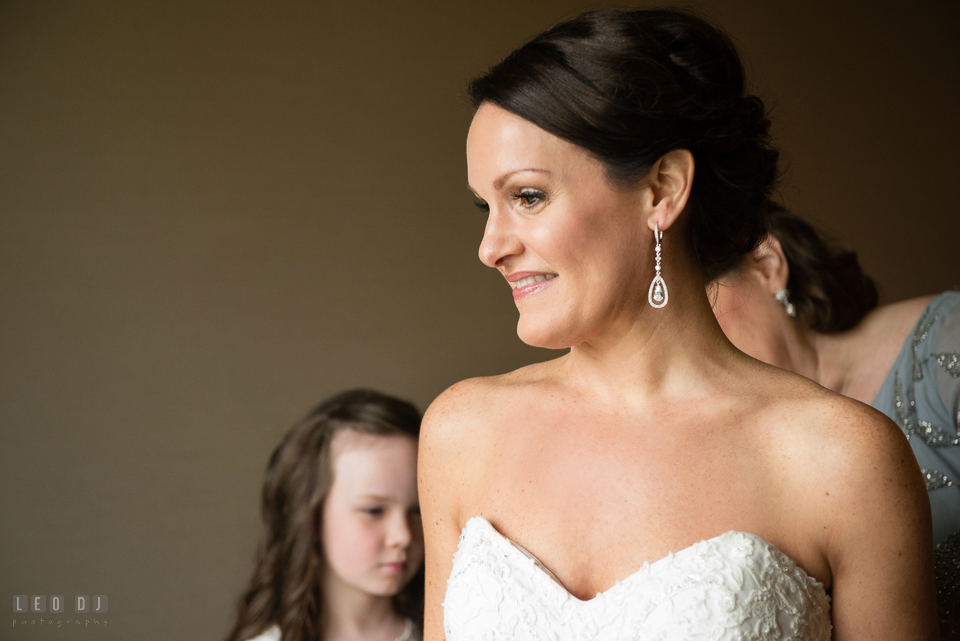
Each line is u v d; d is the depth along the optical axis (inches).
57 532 139.7
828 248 83.8
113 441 142.6
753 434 44.6
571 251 42.9
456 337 155.6
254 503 146.3
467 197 158.1
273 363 149.1
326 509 103.7
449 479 51.1
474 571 44.2
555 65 42.4
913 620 42.5
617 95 41.7
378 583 102.4
